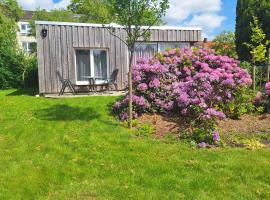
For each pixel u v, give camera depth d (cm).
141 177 662
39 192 616
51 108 1255
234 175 668
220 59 1202
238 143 860
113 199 586
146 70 1150
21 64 2158
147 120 1047
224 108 1064
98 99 1373
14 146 853
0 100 1470
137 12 939
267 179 649
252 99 1130
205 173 677
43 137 919
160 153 786
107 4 953
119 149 819
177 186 624
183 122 1012
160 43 1845
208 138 859
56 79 1622
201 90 1045
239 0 1959
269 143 867
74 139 895
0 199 592
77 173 687
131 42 980
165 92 1124
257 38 1418
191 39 1906
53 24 1602
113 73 1725
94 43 1678
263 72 1531
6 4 2742
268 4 1836
